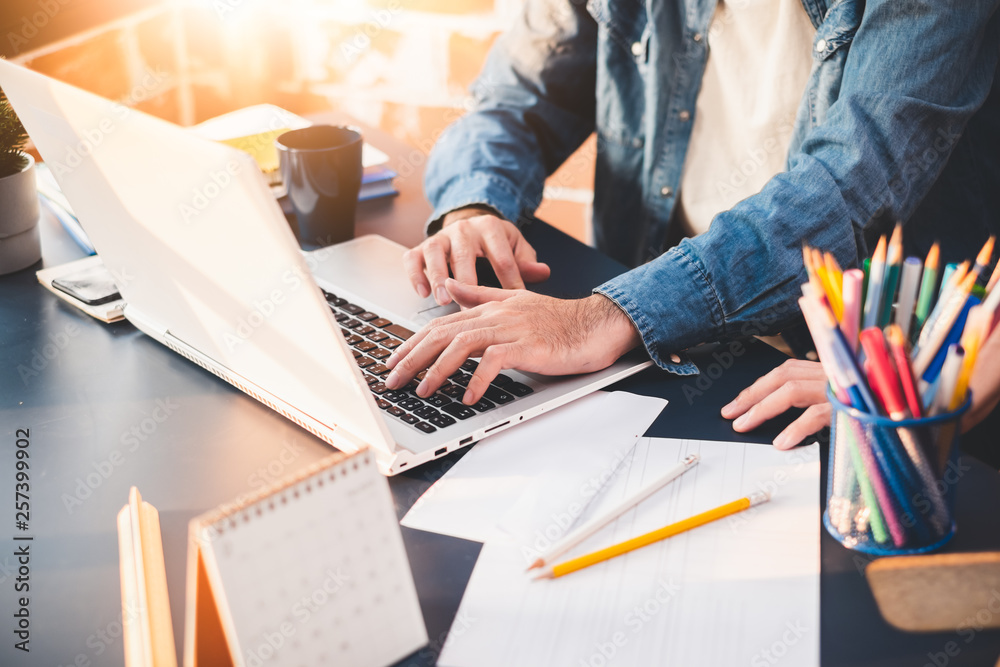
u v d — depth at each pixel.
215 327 0.72
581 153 1.95
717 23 1.16
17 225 0.98
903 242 1.13
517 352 0.75
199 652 0.48
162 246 0.69
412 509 0.64
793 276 0.83
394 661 0.51
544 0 1.27
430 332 0.79
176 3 1.85
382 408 0.74
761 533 0.60
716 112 1.21
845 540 0.58
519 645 0.52
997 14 0.91
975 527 0.59
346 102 2.04
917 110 0.87
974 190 1.08
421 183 1.26
